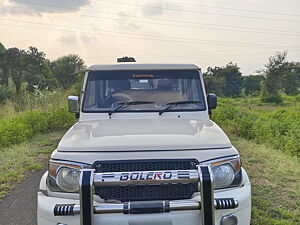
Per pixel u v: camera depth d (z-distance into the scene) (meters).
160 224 2.33
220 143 2.66
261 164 6.21
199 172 2.30
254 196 4.51
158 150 2.54
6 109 13.17
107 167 2.48
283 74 50.91
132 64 3.88
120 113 3.62
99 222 2.30
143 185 2.42
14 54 35.69
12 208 4.31
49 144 8.62
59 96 16.62
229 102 39.12
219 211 2.40
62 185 2.52
